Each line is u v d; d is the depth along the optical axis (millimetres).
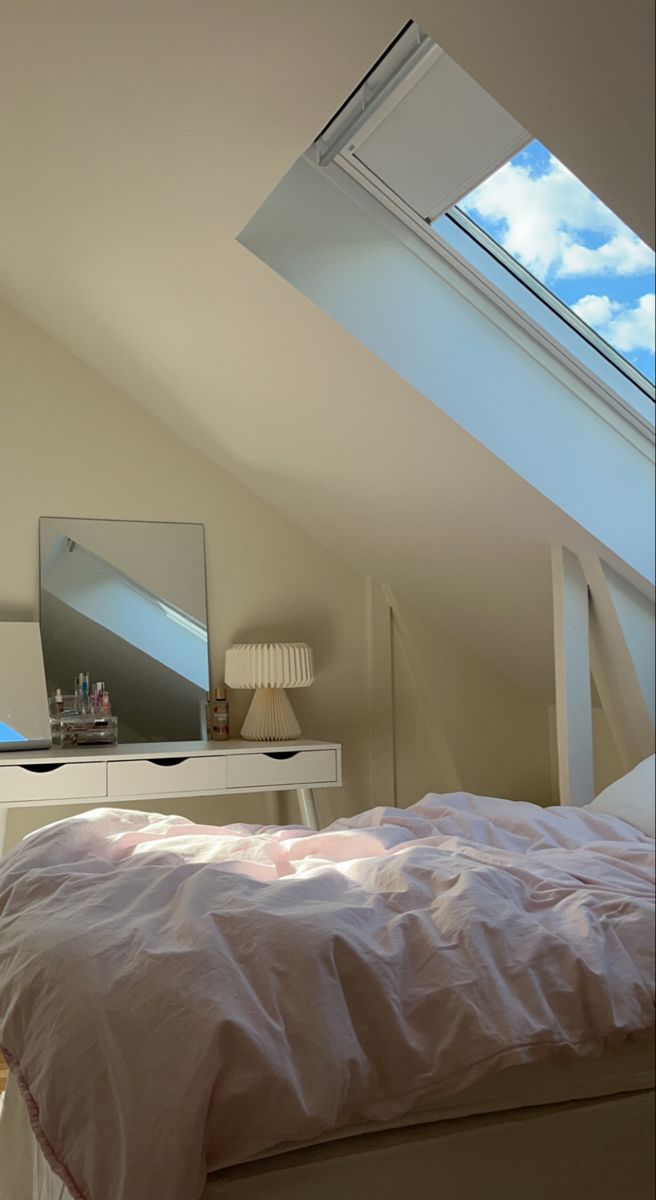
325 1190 1431
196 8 1938
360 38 1909
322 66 2012
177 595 4078
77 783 3455
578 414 3041
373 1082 1456
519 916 1695
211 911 1635
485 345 2910
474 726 4391
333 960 1511
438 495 3301
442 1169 1510
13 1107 1873
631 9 1204
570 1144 1609
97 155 2553
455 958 1582
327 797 4285
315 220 2697
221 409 3645
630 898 1798
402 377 2770
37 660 3750
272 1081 1348
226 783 3668
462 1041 1490
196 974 1440
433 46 2133
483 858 2064
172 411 3938
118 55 2141
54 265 3311
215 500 4180
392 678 4406
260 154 2293
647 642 3230
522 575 3520
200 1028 1359
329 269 2697
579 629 3205
